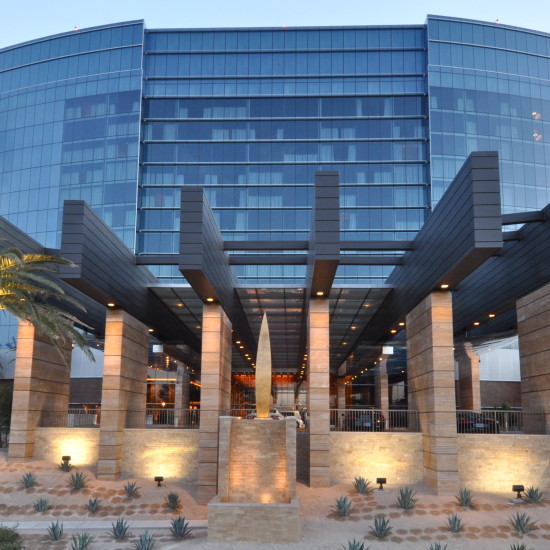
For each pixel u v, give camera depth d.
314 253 20.33
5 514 20.55
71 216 20.98
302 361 51.62
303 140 58.75
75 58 61.31
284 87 59.44
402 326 32.66
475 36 59.94
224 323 25.98
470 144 57.94
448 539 17.31
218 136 59.06
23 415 25.84
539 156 59.09
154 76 59.94
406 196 57.75
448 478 21.28
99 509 21.09
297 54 59.88
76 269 20.58
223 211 58.12
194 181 58.50
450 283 21.17
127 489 22.62
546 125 59.78
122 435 25.31
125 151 58.12
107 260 23.31
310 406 23.55
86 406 53.12
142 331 28.41
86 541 17.00
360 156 58.50
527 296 24.23
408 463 23.53
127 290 25.70
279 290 29.22
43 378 27.22
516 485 20.94
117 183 57.66
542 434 22.83
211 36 60.41
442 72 58.72
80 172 58.72
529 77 60.31
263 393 24.78
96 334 35.44
